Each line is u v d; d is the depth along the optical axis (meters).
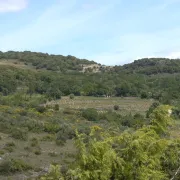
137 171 6.80
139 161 6.89
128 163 6.80
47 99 77.81
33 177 23.20
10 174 23.50
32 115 50.88
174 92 81.12
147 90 89.38
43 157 29.31
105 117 59.59
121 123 52.41
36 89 85.56
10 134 35.66
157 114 8.38
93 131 7.28
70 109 67.44
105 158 6.53
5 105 57.47
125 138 7.08
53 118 51.50
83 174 6.34
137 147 6.87
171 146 8.04
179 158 8.07
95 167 6.51
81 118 57.41
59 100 80.44
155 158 7.19
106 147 6.73
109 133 7.58
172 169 8.00
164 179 7.76
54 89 84.44
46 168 25.62
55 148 33.38
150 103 79.75
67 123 48.34
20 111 50.84
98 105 76.81
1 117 41.28
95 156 6.59
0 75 85.31
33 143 33.12
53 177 6.56
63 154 30.95
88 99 83.62
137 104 78.81
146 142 7.27
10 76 87.00
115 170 6.74
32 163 26.80
